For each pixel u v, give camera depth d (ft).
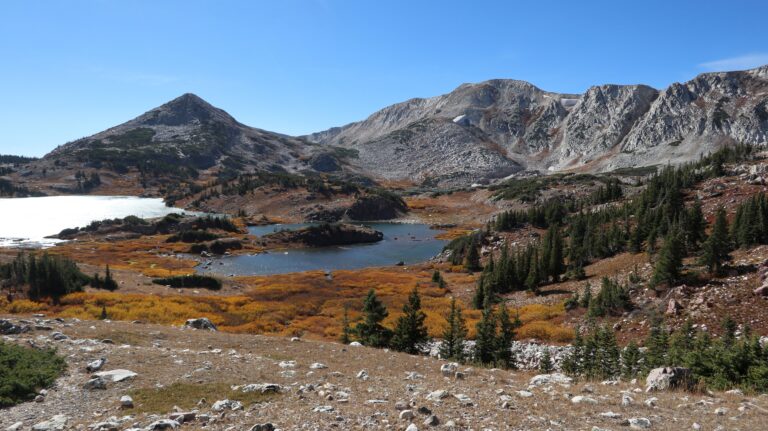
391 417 39.70
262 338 90.94
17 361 52.70
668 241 154.51
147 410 42.86
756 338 65.41
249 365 62.08
